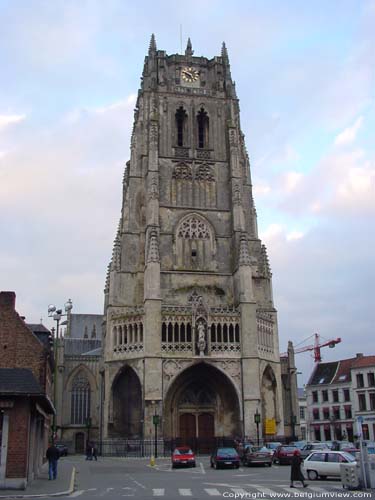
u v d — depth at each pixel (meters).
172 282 78.62
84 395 106.00
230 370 72.06
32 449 37.03
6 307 41.22
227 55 94.31
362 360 110.12
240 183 84.12
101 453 71.62
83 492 31.41
